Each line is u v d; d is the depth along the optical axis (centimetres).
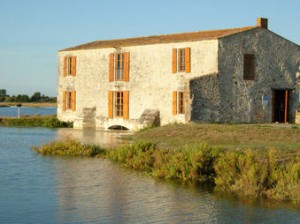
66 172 2220
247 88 3850
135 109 4191
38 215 1558
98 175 2156
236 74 3788
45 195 1802
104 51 4428
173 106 3891
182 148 2372
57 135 3841
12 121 5078
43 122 5012
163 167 2155
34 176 2133
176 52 3894
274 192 1792
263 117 3944
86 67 4594
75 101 4700
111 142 3194
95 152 2753
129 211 1606
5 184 1977
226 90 3738
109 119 4388
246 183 1844
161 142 2898
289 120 4091
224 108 3731
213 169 2078
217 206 1673
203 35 3922
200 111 3622
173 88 3909
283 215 1578
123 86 4272
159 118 3997
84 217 1541
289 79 4106
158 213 1590
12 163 2456
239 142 2747
